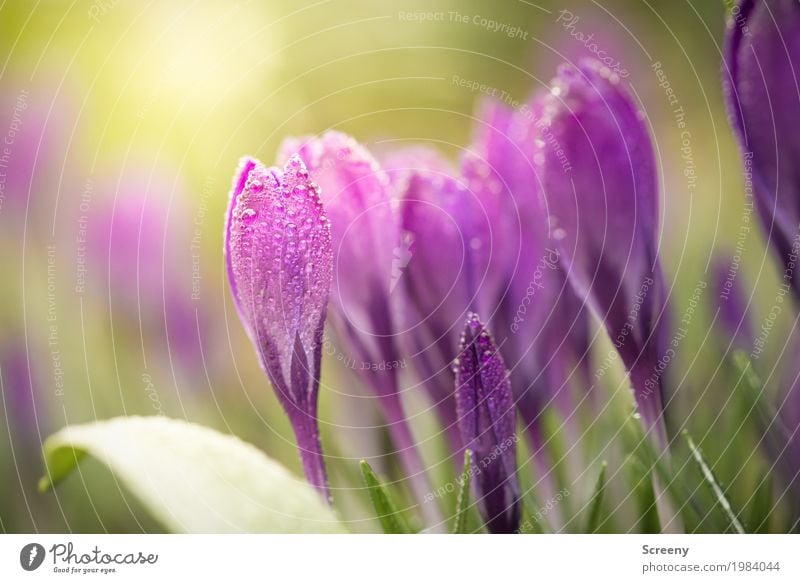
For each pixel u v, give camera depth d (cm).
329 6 50
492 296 36
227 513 33
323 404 40
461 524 33
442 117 52
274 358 34
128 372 42
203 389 42
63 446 36
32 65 45
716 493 35
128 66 45
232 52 47
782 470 36
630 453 37
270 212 33
